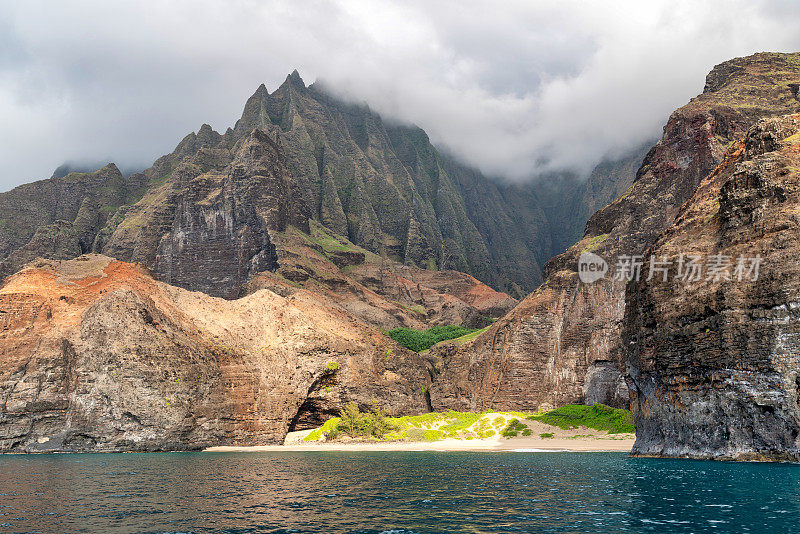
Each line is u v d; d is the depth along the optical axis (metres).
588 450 95.94
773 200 57.41
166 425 100.44
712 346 56.72
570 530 31.45
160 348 104.12
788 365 50.62
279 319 128.75
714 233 63.44
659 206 136.12
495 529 31.95
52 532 32.72
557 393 133.25
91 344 101.44
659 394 65.75
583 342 134.25
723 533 30.17
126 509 39.47
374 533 31.45
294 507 39.50
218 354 114.44
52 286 115.75
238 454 92.88
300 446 109.62
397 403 135.00
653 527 31.78
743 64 162.88
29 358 101.44
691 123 136.88
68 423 98.19
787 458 51.53
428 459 78.81
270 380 116.69
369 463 72.81
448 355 151.75
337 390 124.88
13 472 64.44
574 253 145.88
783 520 32.91
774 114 138.25
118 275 126.44
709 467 54.09
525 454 87.69
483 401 138.75
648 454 69.06
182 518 36.12
